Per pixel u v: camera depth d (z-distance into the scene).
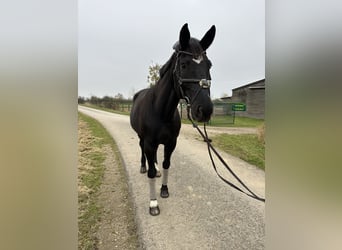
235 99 20.48
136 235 1.93
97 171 3.46
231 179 3.32
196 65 1.67
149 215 2.25
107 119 11.78
